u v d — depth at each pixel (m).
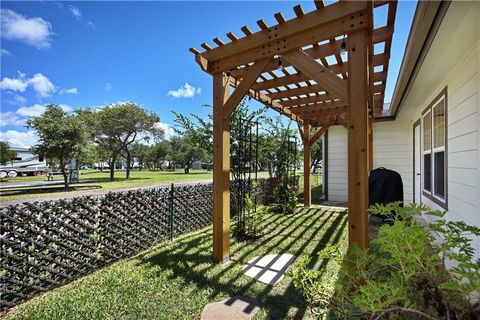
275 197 6.39
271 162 7.39
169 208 3.92
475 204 2.59
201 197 4.64
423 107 5.03
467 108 2.74
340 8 2.13
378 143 7.09
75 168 14.96
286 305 2.13
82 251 2.70
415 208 1.40
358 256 1.49
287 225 4.74
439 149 3.95
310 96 4.57
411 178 6.66
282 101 4.83
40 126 11.46
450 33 2.16
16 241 2.23
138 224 3.38
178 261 3.06
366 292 1.06
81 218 2.75
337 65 3.01
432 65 2.96
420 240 1.11
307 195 6.51
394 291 1.01
